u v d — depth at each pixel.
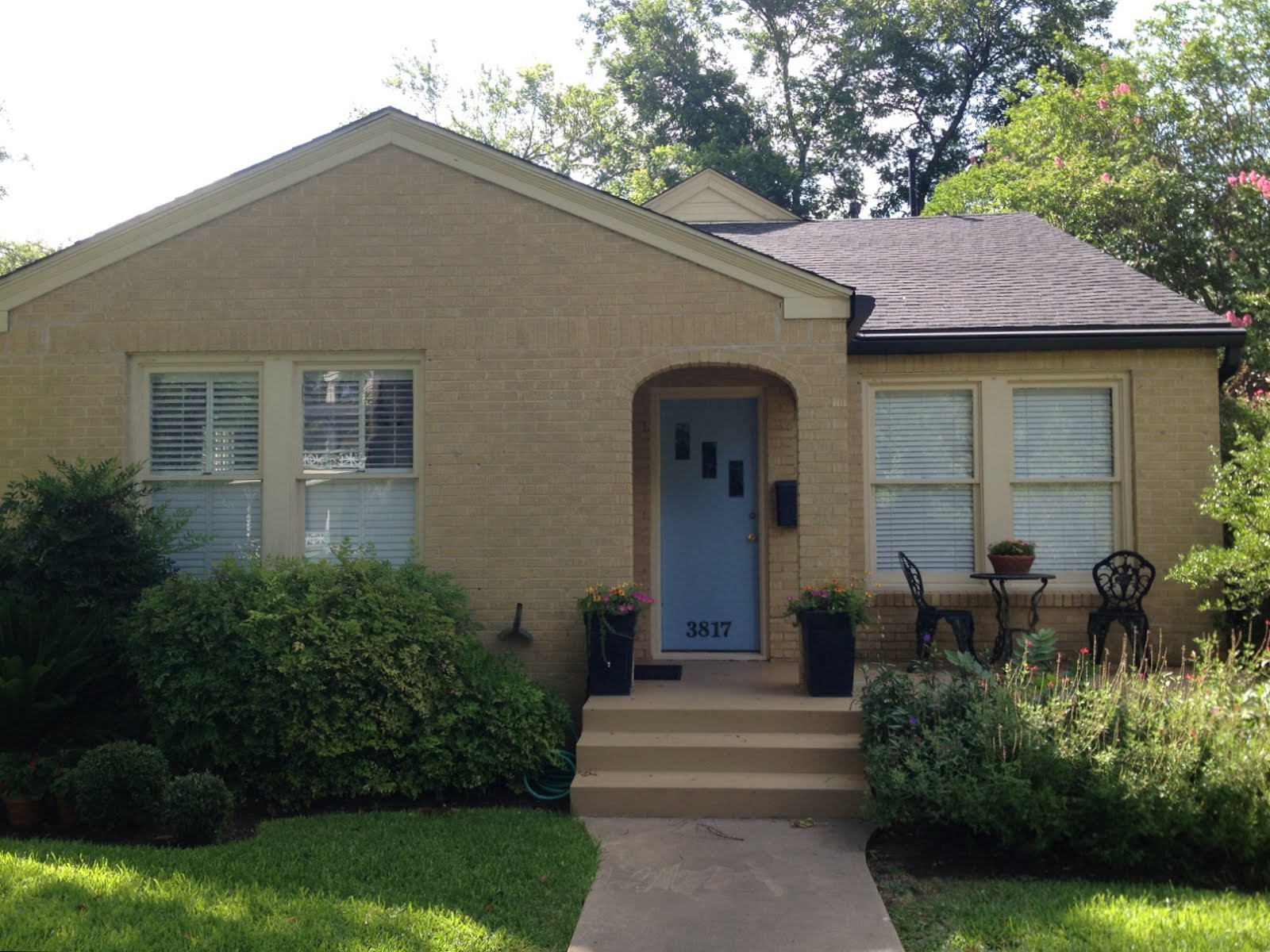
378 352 8.87
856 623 8.19
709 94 31.03
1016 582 9.82
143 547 8.15
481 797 7.71
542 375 8.71
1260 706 6.27
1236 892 5.75
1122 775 5.87
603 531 8.64
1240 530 8.80
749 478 10.31
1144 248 17.88
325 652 7.36
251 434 8.98
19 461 8.80
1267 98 18.64
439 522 8.70
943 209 23.84
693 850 6.43
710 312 8.65
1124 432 9.83
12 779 6.93
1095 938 4.99
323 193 8.83
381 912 5.33
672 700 8.05
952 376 9.90
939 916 5.44
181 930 4.99
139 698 8.07
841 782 7.14
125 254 8.83
